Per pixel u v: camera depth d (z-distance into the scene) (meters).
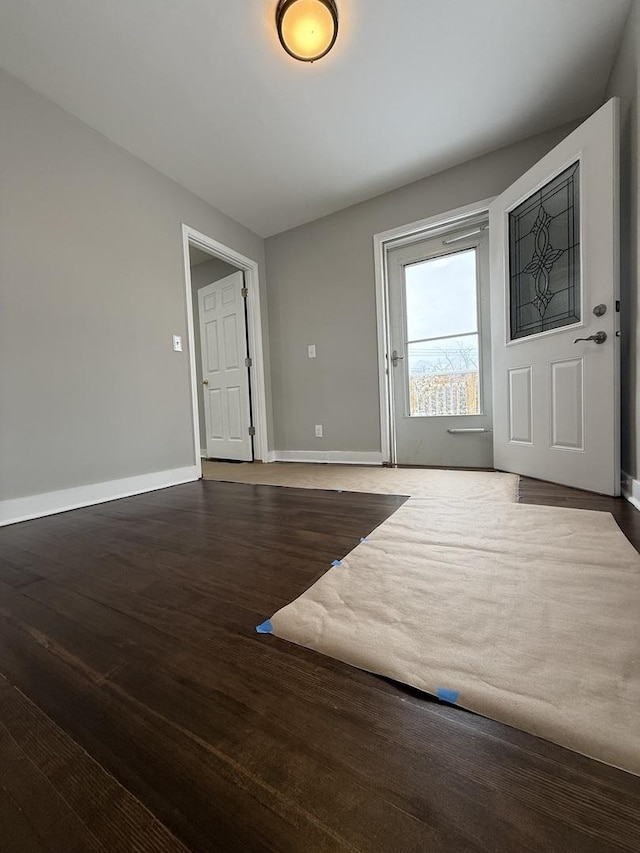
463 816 0.45
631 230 1.73
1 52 1.71
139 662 0.76
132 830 0.45
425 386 3.06
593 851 0.41
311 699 0.64
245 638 0.82
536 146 2.43
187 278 2.81
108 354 2.24
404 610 0.89
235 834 0.44
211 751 0.55
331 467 3.15
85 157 2.14
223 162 2.55
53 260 1.97
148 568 1.22
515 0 1.59
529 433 2.31
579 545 1.23
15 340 1.82
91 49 1.71
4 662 0.78
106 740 0.58
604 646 0.73
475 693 0.62
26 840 0.45
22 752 0.56
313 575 1.11
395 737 0.56
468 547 1.26
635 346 1.69
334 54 1.79
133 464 2.37
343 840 0.42
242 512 1.85
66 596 1.05
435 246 2.94
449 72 1.93
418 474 2.64
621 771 0.49
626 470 1.84
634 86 1.64
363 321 3.19
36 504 1.88
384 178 2.80
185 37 1.68
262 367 3.64
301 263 3.47
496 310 2.54
